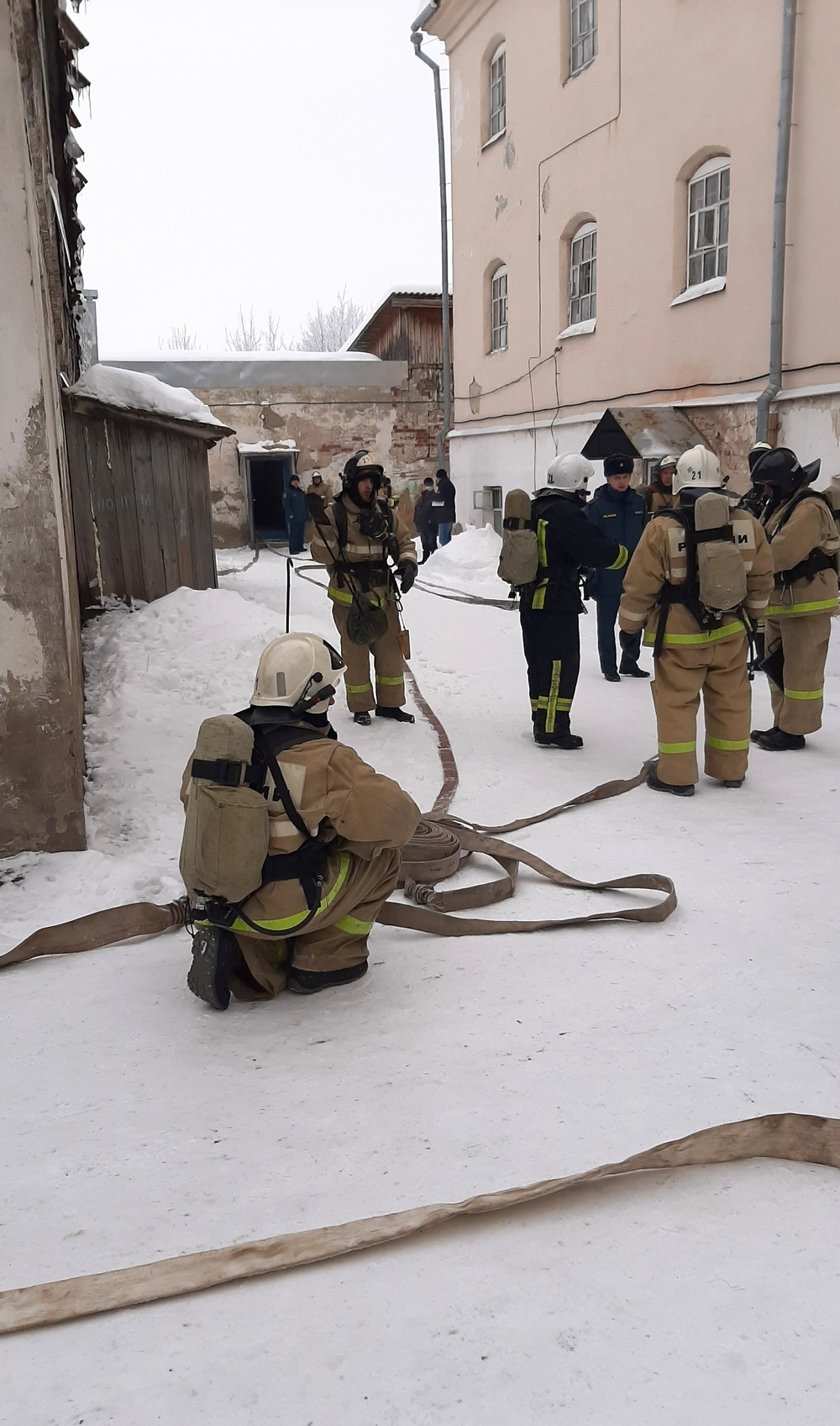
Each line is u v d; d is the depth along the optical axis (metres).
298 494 21.11
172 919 3.73
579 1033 2.92
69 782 4.28
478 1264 2.01
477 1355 1.78
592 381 14.86
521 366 17.08
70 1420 1.67
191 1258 1.98
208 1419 1.66
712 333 12.07
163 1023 3.07
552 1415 1.66
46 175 4.72
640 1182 2.25
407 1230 2.03
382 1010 3.11
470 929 3.70
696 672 5.21
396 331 23.53
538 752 6.24
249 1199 2.20
